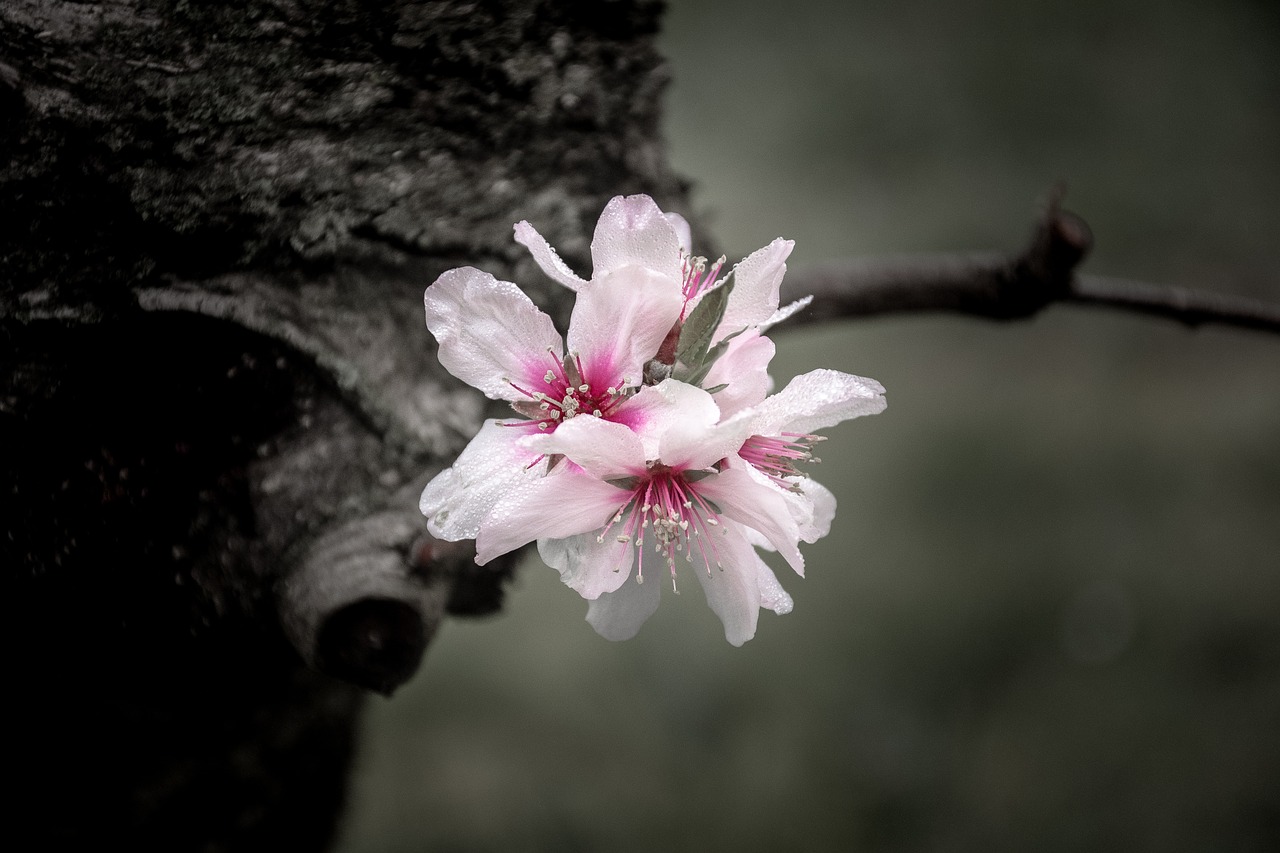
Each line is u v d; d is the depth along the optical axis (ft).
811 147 6.98
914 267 1.66
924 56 7.66
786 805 3.97
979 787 4.12
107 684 1.51
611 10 1.53
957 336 6.07
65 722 1.53
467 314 1.34
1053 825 3.98
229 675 1.53
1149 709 4.31
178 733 1.56
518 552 1.48
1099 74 7.73
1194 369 5.95
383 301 1.46
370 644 1.41
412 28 1.46
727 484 1.34
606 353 1.34
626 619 1.37
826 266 1.66
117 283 1.42
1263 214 6.91
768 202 6.48
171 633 1.48
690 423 1.31
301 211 1.44
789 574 4.76
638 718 4.11
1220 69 7.91
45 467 1.43
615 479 1.33
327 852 1.71
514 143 1.50
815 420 1.34
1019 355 6.02
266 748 1.61
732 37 7.54
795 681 4.36
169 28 1.42
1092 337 6.15
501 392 1.34
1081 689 4.39
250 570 1.45
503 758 3.90
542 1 1.49
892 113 7.26
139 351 1.43
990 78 7.57
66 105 1.40
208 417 1.44
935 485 5.26
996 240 6.48
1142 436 5.51
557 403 1.34
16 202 1.40
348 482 1.45
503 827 3.70
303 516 1.44
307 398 1.45
